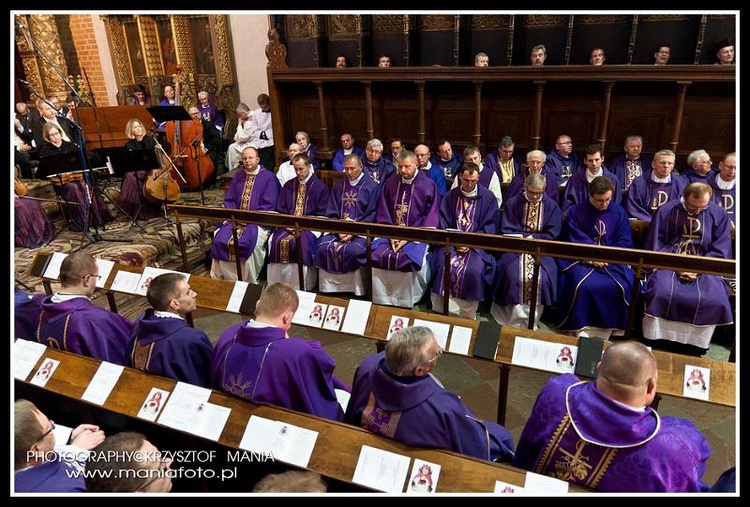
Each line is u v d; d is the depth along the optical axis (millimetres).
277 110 7008
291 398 2262
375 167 6184
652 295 3807
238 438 2166
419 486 1863
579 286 3971
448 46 7328
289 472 1548
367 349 3990
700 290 3713
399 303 4676
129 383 2447
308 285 5074
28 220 5625
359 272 4758
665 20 6512
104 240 5719
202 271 5715
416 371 1923
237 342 2332
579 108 6148
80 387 2512
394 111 6906
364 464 1957
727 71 5117
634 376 1641
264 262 5266
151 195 6320
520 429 3096
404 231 3711
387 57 7352
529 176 4445
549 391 1858
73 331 2725
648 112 5879
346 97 6992
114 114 7648
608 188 4086
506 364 2539
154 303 2543
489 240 3436
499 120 6543
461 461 1858
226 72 9266
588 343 2434
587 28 6875
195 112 8430
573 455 1719
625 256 3084
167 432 2438
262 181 5461
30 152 7535
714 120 5641
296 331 4270
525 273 4109
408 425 1926
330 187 5863
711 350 3928
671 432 1673
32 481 1801
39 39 9742
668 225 4129
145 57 9609
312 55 7715
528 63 7246
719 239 4012
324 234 4945
